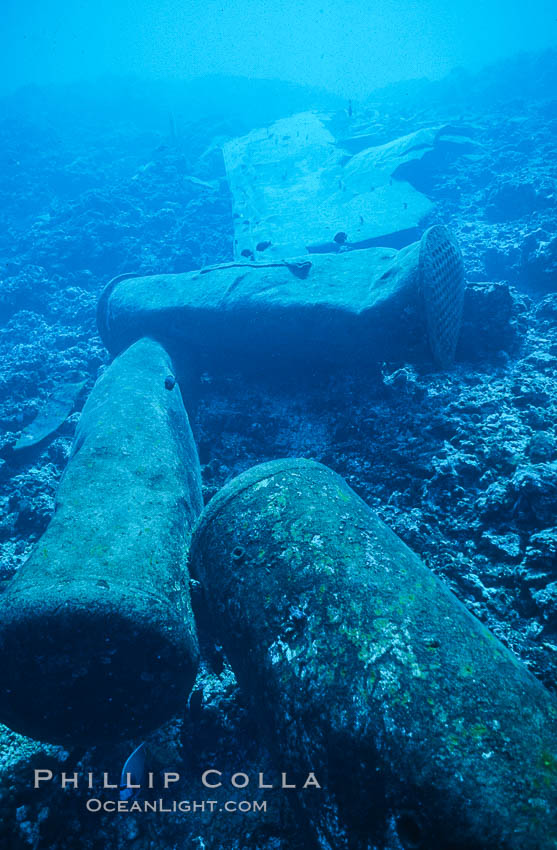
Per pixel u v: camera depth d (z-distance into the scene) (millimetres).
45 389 6836
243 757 2805
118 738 2570
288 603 2215
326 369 5625
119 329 5926
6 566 4070
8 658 2244
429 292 4648
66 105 28438
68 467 3430
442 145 12836
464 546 3598
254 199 11094
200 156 18953
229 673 3104
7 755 2682
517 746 1598
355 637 1960
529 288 7676
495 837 1438
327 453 4785
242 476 2873
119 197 13594
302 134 15039
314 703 1917
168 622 2359
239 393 5703
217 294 5582
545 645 2770
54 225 13484
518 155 12164
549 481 3547
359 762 1721
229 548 2568
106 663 2297
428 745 1607
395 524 3812
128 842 2510
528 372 5238
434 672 1782
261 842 2449
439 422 4648
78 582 2305
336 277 5402
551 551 3176
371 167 11539
